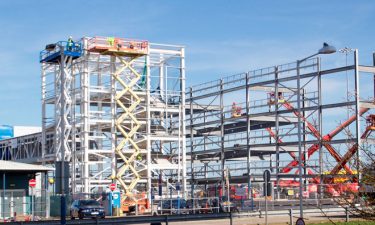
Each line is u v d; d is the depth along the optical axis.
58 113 73.62
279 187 72.06
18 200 54.78
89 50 69.75
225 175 77.69
